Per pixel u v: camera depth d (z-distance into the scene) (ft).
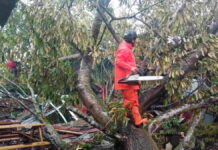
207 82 19.89
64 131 23.67
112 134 15.48
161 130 21.88
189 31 16.31
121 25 19.97
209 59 15.67
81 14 17.80
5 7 14.23
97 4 15.94
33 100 22.65
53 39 16.19
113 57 19.39
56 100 16.78
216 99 17.51
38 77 16.57
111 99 19.75
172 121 22.18
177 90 15.87
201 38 15.14
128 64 13.33
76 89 16.43
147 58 16.83
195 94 16.83
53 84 16.31
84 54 17.39
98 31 17.49
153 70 16.39
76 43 15.94
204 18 16.70
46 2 16.03
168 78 15.78
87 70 17.21
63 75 16.12
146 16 17.97
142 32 17.84
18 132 20.18
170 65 15.44
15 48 18.54
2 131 20.13
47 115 27.37
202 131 23.30
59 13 15.61
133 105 14.01
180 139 20.83
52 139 18.93
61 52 17.24
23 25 18.65
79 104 16.92
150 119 16.72
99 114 15.52
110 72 23.70
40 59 16.38
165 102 16.81
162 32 15.92
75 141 21.16
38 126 18.10
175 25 15.60
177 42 15.65
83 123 26.84
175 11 16.34
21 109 32.73
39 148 18.92
